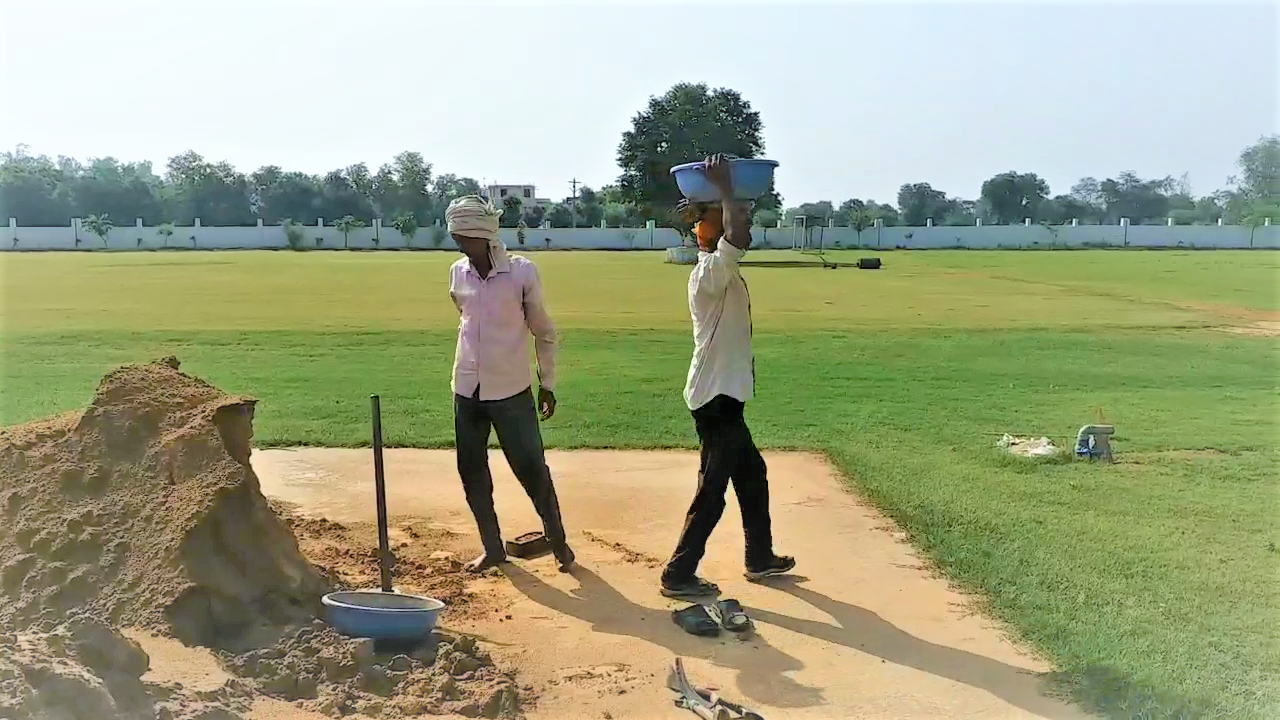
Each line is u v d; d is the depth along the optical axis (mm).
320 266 42094
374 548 5996
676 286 31344
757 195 5191
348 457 8281
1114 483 7508
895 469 7879
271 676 4051
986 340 17250
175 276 34375
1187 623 4836
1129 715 3939
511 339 5598
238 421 5027
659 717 3967
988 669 4418
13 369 12773
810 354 15281
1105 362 14562
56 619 4250
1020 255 59031
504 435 5672
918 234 74312
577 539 6320
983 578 5469
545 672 4379
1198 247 70500
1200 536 6207
